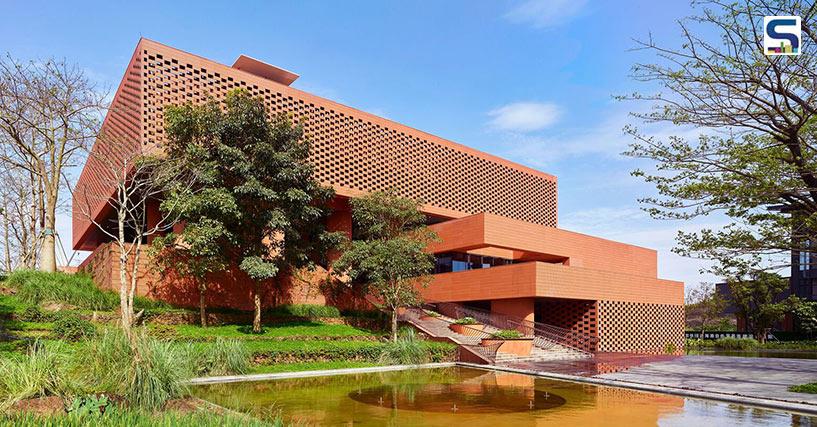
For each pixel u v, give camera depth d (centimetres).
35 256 2259
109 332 817
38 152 1947
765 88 988
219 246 1545
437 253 2808
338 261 1903
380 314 2252
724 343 3322
